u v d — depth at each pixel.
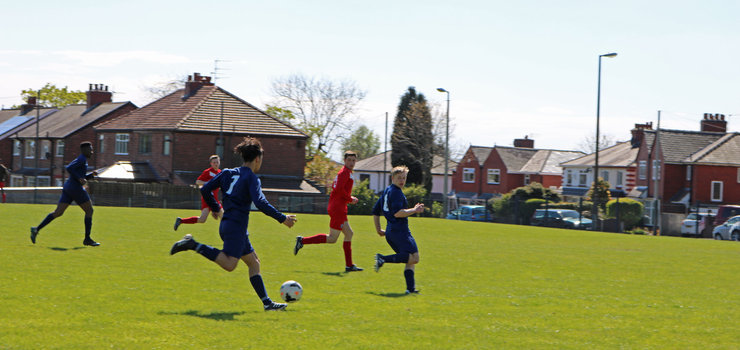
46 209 27.30
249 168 7.49
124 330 6.29
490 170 80.56
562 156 82.06
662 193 58.44
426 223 32.53
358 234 21.64
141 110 57.72
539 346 6.27
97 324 6.50
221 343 5.94
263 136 53.16
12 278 9.17
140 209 34.91
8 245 13.32
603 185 51.00
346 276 11.20
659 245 23.48
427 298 8.99
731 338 6.86
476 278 11.47
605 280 11.84
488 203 49.56
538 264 14.33
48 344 5.66
